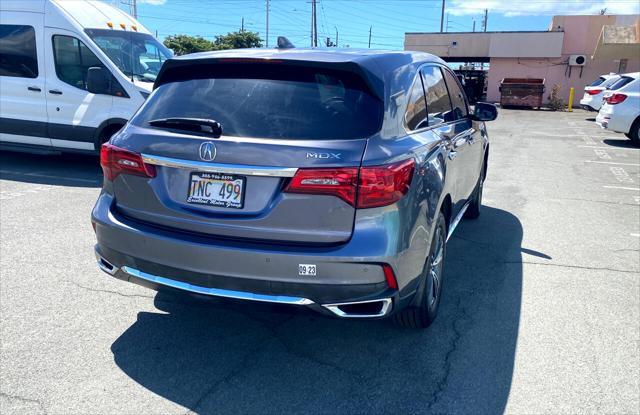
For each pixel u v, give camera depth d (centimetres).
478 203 656
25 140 841
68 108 812
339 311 288
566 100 3394
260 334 365
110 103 802
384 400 296
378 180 279
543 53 3359
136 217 323
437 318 393
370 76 306
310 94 304
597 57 2934
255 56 319
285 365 328
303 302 285
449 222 418
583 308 414
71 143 826
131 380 307
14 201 669
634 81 1380
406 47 3719
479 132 579
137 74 839
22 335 350
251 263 285
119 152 324
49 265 467
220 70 328
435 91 423
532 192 832
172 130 312
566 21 3306
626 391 306
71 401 286
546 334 372
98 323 371
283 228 285
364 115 297
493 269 495
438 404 293
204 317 386
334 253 278
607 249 559
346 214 280
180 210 304
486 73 4397
